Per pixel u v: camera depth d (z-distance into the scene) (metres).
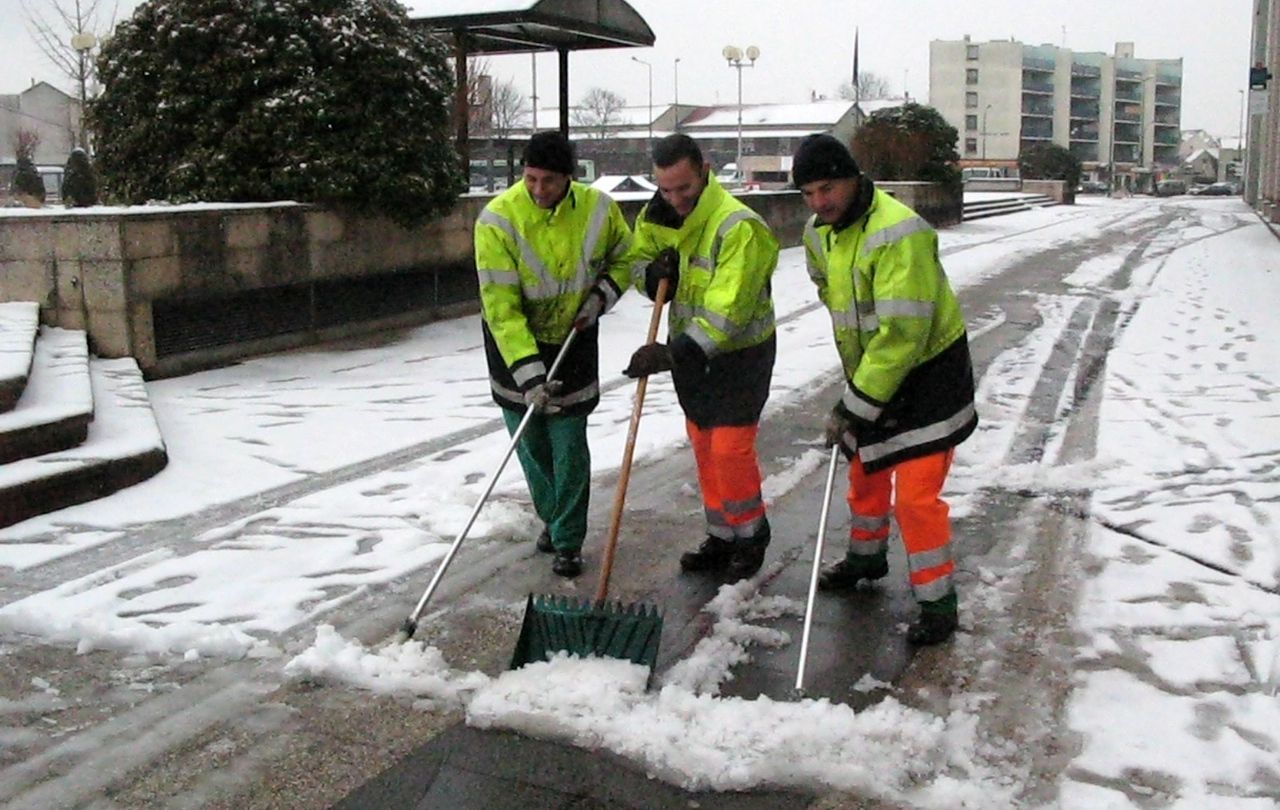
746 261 4.31
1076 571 4.86
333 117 10.06
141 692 3.79
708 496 4.88
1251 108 27.77
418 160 10.62
